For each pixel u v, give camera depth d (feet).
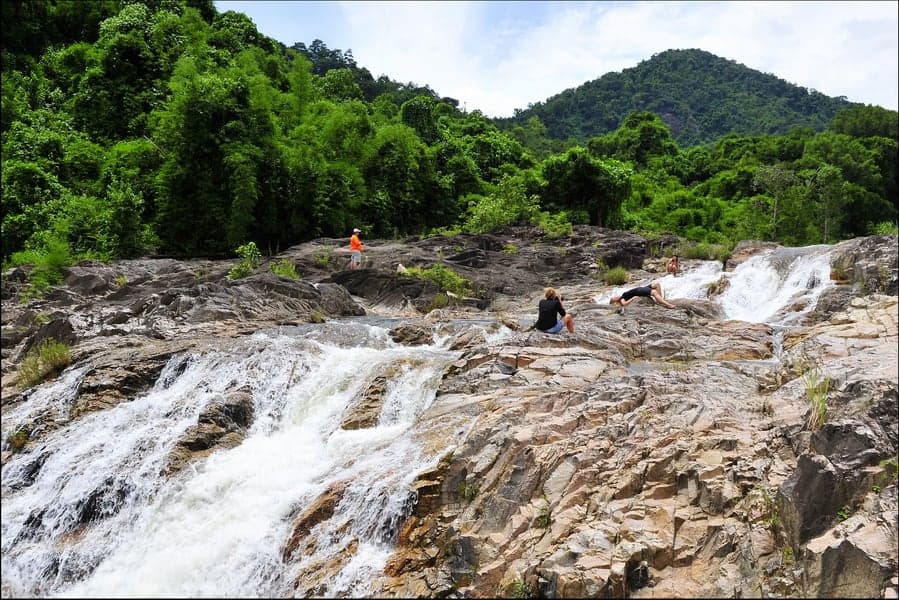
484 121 194.08
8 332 56.59
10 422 40.09
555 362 37.27
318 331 52.11
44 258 77.41
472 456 27.81
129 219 88.84
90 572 28.84
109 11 147.64
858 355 28.48
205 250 95.71
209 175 95.40
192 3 164.45
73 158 106.42
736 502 22.74
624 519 23.21
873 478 20.16
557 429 28.43
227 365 42.60
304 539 27.25
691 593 20.49
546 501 25.04
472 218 112.37
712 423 27.35
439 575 23.84
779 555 20.40
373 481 28.53
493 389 35.17
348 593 24.31
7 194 95.40
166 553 28.76
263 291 62.03
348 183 108.68
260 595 25.71
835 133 214.48
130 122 119.34
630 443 26.68
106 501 32.78
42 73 133.39
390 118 176.76
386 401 37.63
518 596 21.81
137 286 69.15
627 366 39.52
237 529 28.91
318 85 181.16
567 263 87.76
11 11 140.87
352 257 78.64
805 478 20.75
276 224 101.45
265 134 101.96
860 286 47.39
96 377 42.04
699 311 54.13
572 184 130.93
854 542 18.51
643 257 91.20
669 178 217.36
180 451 34.71
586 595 20.53
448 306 70.08
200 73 110.83
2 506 34.04
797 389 28.94
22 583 28.99
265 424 37.96
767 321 50.93
